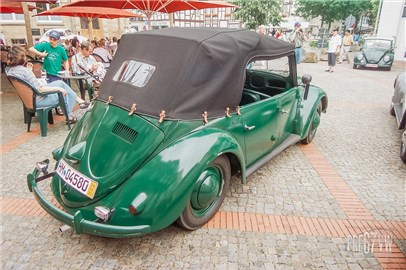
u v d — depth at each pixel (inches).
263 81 170.2
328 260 101.7
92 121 112.9
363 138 211.3
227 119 115.2
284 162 172.6
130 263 97.9
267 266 98.3
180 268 96.5
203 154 100.7
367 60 582.6
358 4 997.8
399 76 254.4
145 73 111.3
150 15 296.0
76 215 88.9
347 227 118.3
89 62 284.7
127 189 94.0
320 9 1026.7
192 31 122.0
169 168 95.7
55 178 110.0
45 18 796.6
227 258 101.0
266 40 133.6
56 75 256.7
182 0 276.1
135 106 105.7
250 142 129.6
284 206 130.6
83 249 103.3
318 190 143.8
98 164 99.3
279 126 150.4
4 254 100.6
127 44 127.1
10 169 157.4
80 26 837.8
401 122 191.0
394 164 172.6
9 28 758.5
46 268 95.5
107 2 294.0
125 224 91.7
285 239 110.7
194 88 105.7
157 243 106.7
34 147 185.5
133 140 99.4
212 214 118.4
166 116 101.6
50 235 109.7
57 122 233.3
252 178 153.8
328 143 201.6
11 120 238.1
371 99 325.1
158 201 92.2
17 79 187.3
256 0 624.4
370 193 142.6
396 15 804.6
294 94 159.9
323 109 207.0
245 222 119.2
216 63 108.7
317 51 765.9
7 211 122.8
